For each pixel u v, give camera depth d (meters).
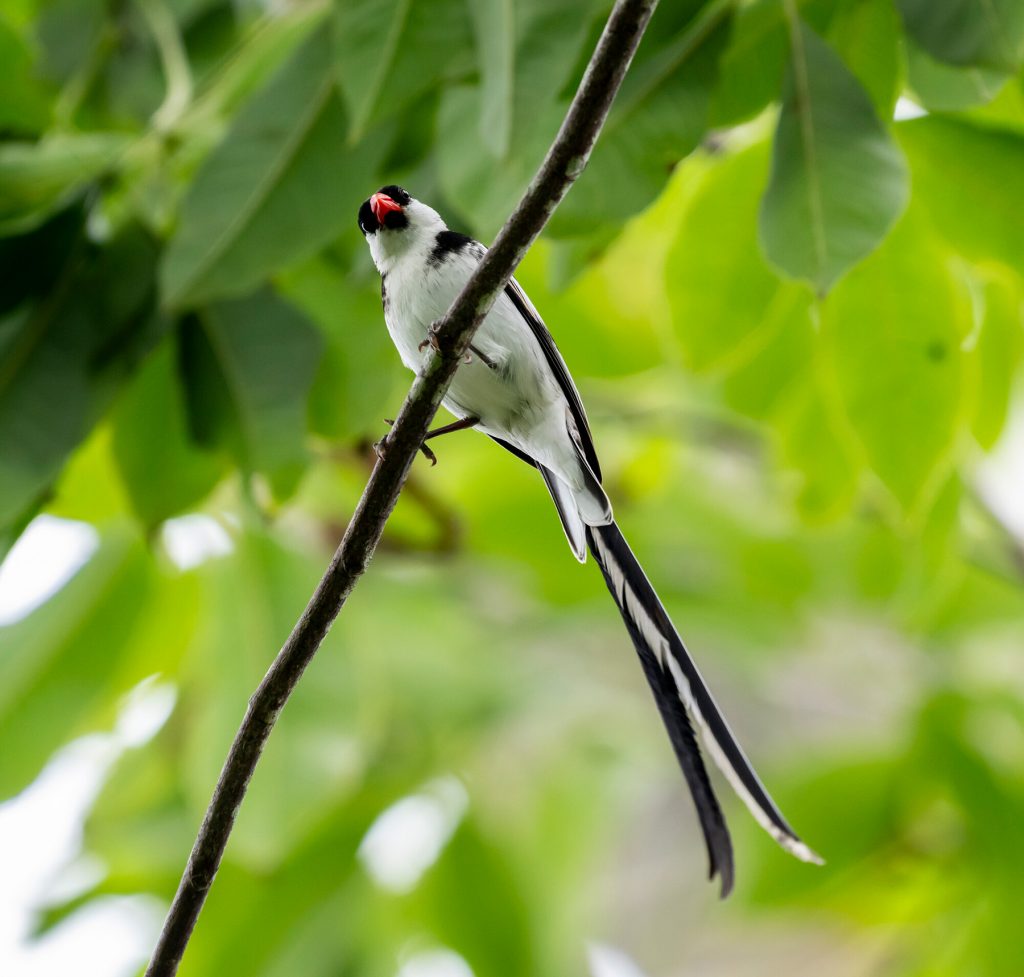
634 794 12.16
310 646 5.23
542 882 11.22
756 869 10.92
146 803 11.29
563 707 12.27
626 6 4.33
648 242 10.11
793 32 5.88
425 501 10.80
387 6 6.13
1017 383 10.98
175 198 7.52
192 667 10.39
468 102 6.49
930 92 6.21
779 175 5.76
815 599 12.41
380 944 10.52
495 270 4.84
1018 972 10.04
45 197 7.34
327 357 7.67
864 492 10.78
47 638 9.19
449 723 11.58
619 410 12.20
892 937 11.16
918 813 11.01
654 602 6.68
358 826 10.78
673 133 5.94
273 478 7.35
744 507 13.05
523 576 12.88
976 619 11.82
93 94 9.42
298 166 6.74
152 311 7.25
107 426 8.02
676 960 15.38
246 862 10.16
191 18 9.46
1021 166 6.97
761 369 8.27
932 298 7.23
